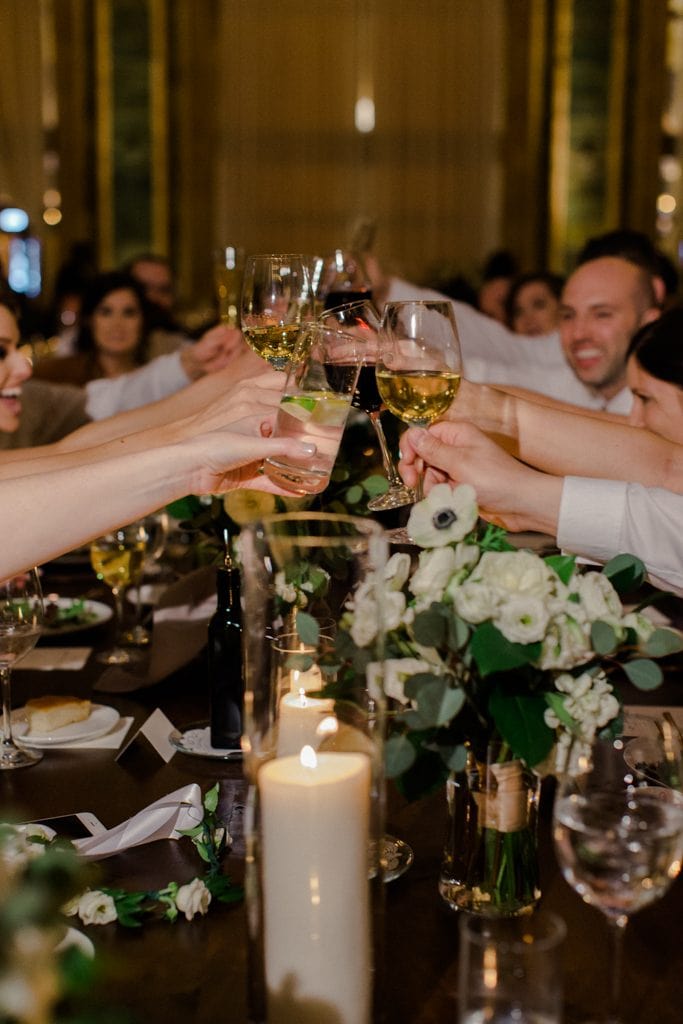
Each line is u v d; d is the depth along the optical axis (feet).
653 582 5.00
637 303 11.14
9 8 35.17
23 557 4.27
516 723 3.32
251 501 4.93
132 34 35.65
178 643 5.97
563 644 3.29
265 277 5.84
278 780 2.97
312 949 2.98
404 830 4.30
